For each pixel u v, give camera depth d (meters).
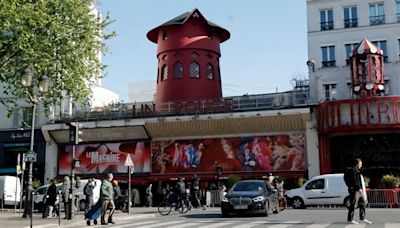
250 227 14.35
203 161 37.28
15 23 21.11
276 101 36.34
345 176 15.01
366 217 17.81
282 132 36.12
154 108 38.84
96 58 25.89
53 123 40.09
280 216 19.52
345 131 33.59
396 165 33.78
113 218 19.88
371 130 33.06
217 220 17.81
